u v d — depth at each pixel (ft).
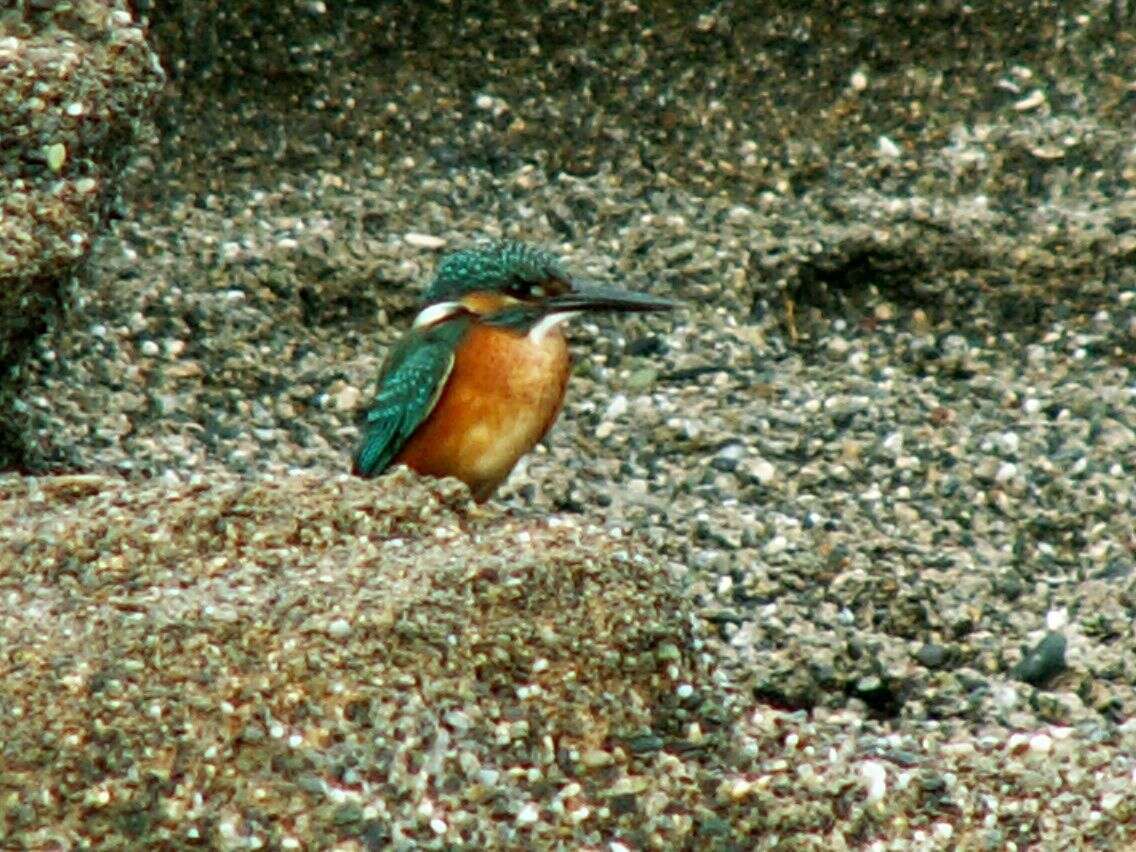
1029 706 35.83
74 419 40.37
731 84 49.24
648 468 41.55
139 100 35.88
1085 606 38.37
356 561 30.42
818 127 49.42
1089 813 31.04
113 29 35.68
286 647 28.81
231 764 28.04
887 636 37.09
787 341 46.16
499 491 40.27
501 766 28.99
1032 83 49.75
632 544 31.27
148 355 42.50
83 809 27.71
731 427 42.42
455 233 46.52
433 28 48.44
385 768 28.40
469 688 29.19
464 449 36.91
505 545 30.78
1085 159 49.03
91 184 35.09
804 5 49.16
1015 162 49.03
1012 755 31.99
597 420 42.60
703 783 29.81
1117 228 47.57
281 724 28.32
